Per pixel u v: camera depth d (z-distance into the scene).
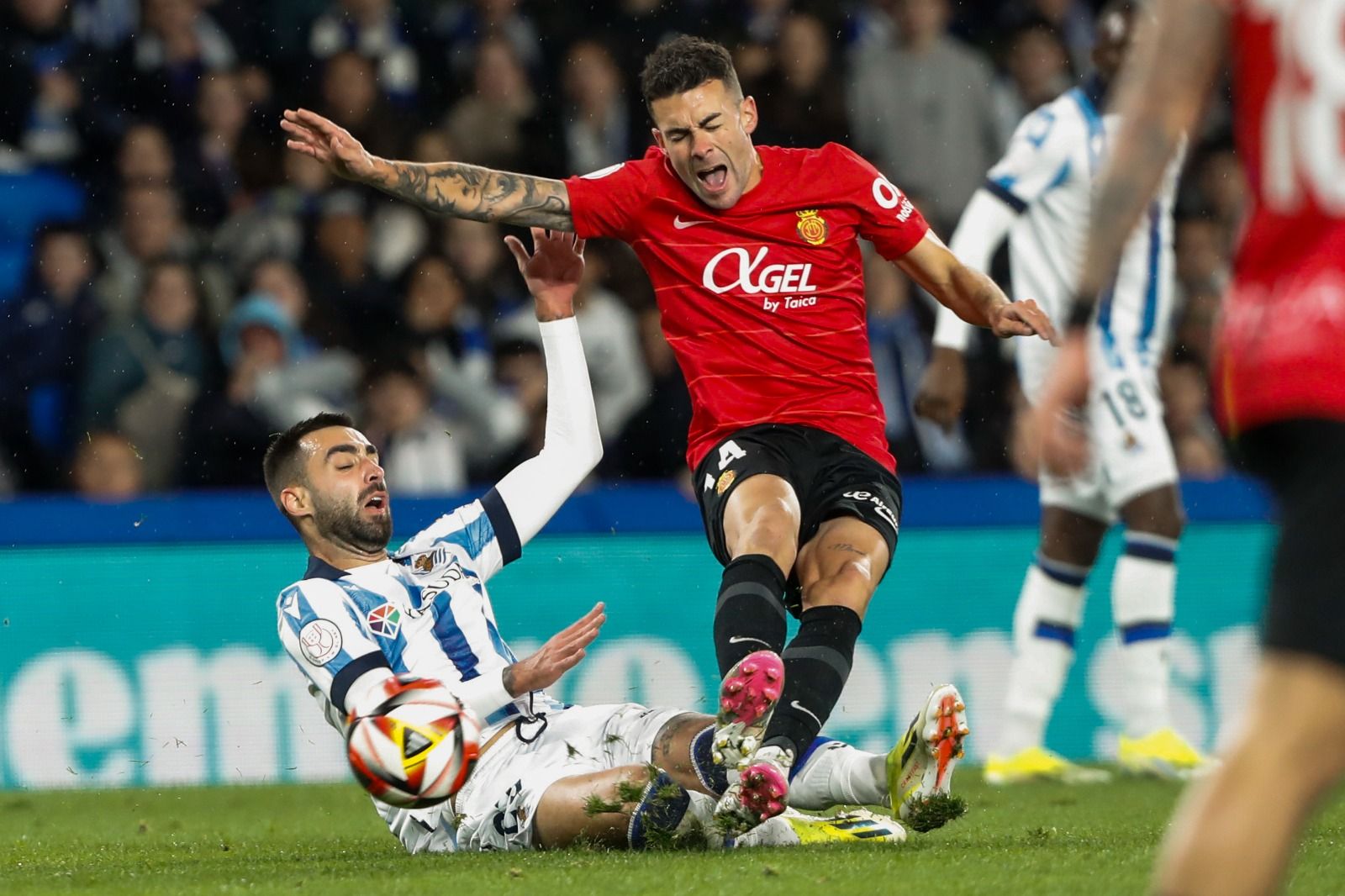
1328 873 11.24
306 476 14.02
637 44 38.56
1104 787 22.31
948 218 37.97
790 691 12.27
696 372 14.73
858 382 14.74
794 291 14.55
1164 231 22.80
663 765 13.21
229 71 37.66
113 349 32.91
